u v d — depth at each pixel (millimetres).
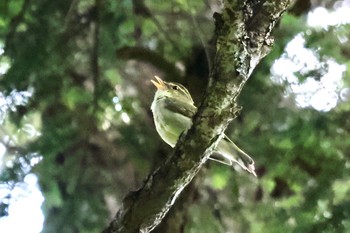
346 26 12180
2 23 11273
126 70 13750
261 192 12656
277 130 11516
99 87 11875
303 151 11305
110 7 11680
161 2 12312
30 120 11609
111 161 12781
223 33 6148
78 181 12195
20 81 10727
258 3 6277
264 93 11773
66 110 11727
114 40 11766
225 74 6172
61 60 11055
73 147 12133
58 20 10867
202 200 12516
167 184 6512
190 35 12445
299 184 11336
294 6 12055
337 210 10719
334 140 11281
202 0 12391
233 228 12445
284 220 11391
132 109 12266
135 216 6633
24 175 11500
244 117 11805
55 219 12094
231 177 12594
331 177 11000
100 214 12227
